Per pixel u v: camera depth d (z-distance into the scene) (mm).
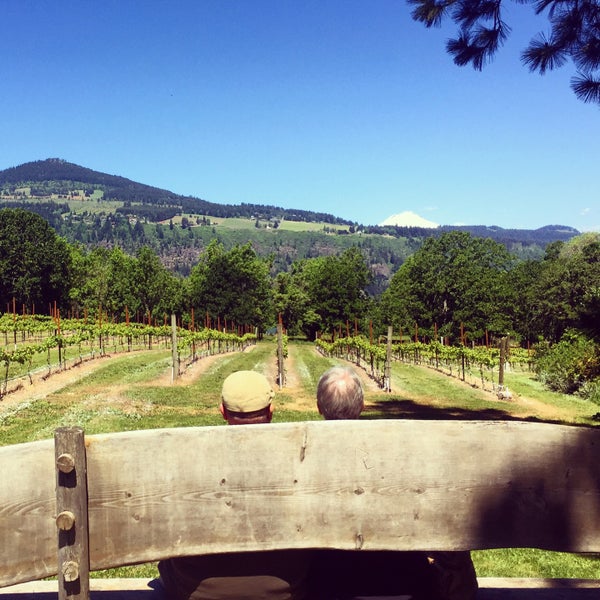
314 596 2152
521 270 68812
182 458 1856
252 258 85875
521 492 1938
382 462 1905
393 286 72688
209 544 1878
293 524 1894
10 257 69375
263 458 1878
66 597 1802
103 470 1821
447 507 1926
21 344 35500
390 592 2125
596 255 52000
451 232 67750
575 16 8203
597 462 1930
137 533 1852
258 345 66750
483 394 24203
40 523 1805
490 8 8570
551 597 2785
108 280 73750
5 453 1766
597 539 1943
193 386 21906
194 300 83125
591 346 25531
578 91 8258
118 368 26672
